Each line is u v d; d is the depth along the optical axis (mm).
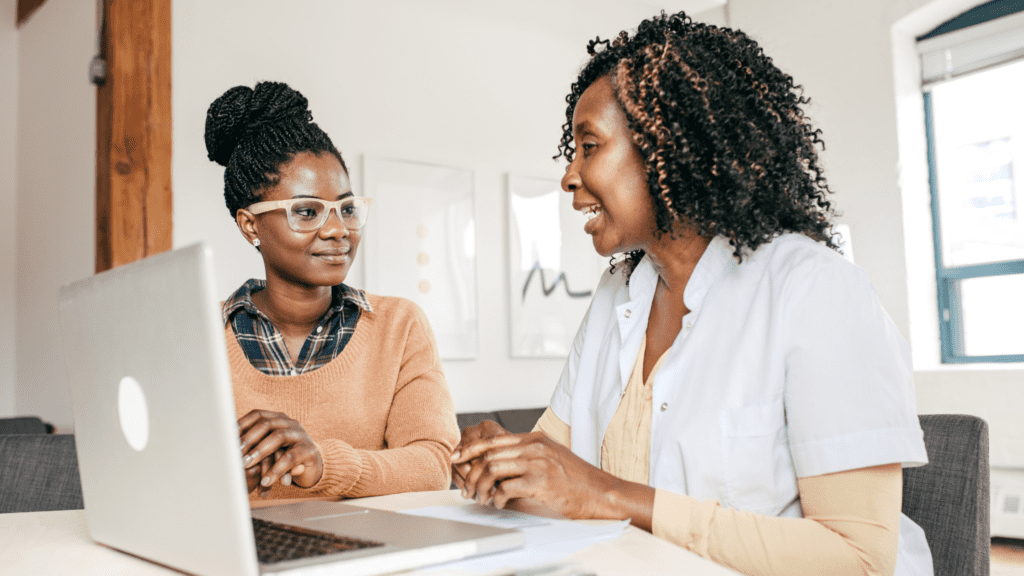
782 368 853
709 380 916
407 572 578
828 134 4414
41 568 661
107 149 2951
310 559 555
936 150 4289
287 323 1442
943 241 4258
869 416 762
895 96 4156
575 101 1157
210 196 3186
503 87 4141
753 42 1002
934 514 958
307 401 1380
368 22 3680
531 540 671
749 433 866
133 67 2979
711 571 569
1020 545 3635
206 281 518
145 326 588
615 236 1006
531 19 4262
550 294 4195
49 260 4062
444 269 3799
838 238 1055
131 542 673
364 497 1098
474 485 771
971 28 4094
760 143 920
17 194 4625
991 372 3711
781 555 726
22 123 4602
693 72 916
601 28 4539
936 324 4234
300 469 1002
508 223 4074
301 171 1376
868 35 4262
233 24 3293
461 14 4004
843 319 816
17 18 4703
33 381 4238
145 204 2975
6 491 1228
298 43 3465
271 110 1403
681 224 990
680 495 769
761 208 950
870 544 732
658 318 1074
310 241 1352
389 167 3654
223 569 538
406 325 1517
